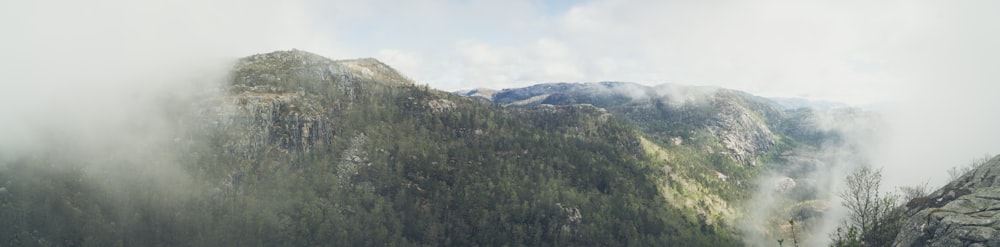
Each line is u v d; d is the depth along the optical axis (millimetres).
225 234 186250
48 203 175000
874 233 79250
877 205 82562
